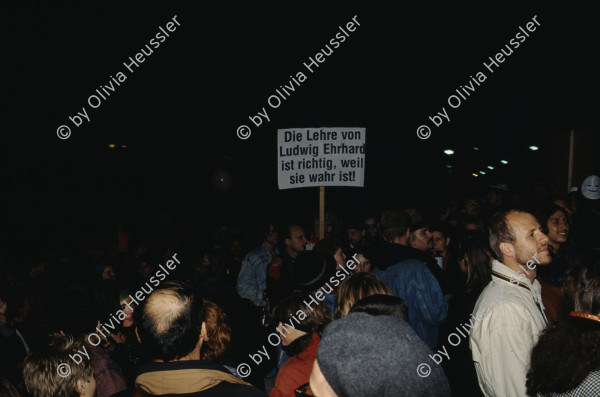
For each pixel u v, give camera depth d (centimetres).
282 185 560
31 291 484
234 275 605
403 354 111
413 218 592
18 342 369
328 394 113
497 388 238
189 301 201
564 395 169
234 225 1277
